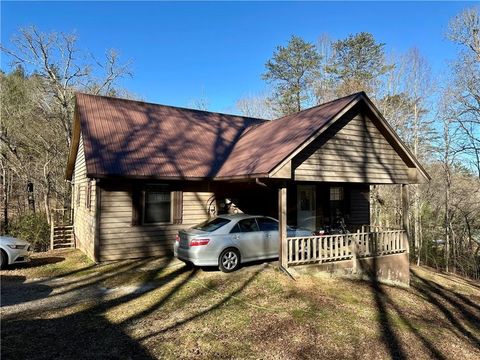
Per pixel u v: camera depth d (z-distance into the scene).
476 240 20.84
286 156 9.40
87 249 12.88
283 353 5.52
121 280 9.24
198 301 7.62
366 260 11.56
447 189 22.03
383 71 33.25
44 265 11.12
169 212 12.73
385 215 26.38
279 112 38.78
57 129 26.19
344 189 15.88
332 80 36.78
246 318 6.80
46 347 5.20
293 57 37.91
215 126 16.52
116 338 5.62
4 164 25.64
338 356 5.66
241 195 14.00
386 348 6.23
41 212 23.22
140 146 12.80
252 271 9.92
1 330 5.82
